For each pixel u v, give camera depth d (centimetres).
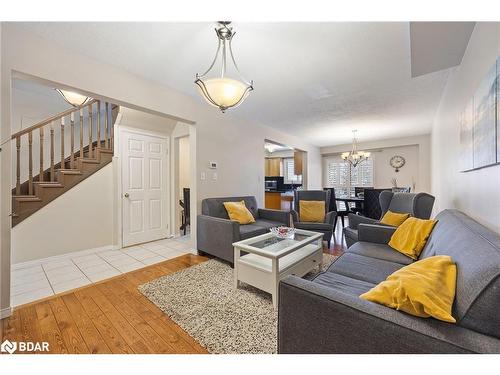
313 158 684
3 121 164
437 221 187
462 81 203
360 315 81
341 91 295
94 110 436
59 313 174
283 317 100
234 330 152
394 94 306
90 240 325
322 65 229
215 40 188
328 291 93
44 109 396
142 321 163
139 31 177
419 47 186
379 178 654
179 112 297
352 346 83
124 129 360
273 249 201
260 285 191
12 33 170
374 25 168
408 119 421
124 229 355
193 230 326
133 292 207
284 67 232
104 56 212
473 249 94
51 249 290
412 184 602
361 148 640
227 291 207
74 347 138
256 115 396
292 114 391
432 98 320
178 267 269
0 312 165
